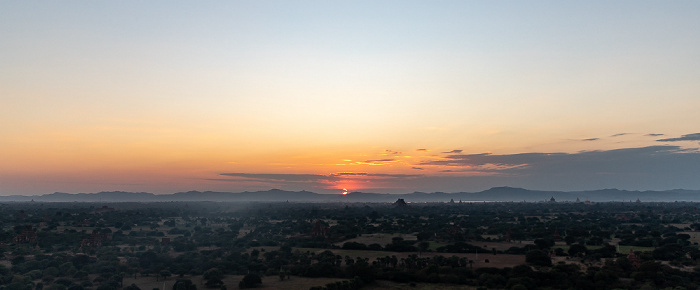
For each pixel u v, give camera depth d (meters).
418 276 118.19
